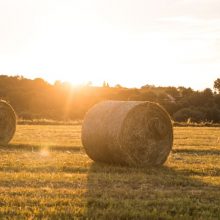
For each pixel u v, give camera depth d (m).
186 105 75.12
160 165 16.83
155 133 16.81
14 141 24.44
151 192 11.67
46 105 79.12
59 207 9.95
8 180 12.77
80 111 75.56
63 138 26.78
